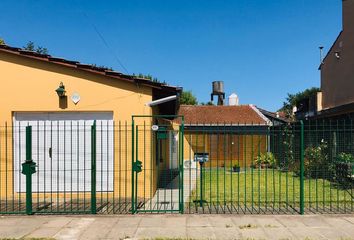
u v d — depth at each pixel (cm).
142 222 814
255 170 1964
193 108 2712
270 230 750
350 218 839
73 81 1115
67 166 1126
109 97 1112
